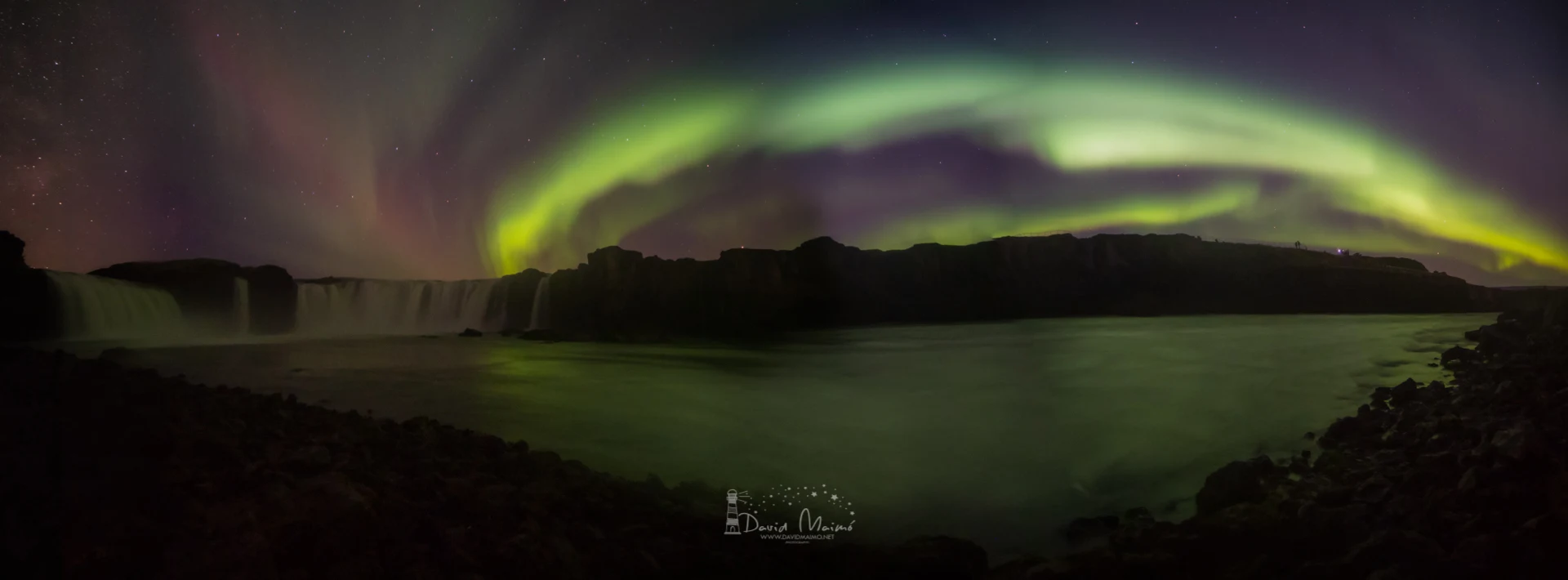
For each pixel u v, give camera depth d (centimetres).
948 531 853
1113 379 1662
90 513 548
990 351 2208
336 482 599
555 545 618
